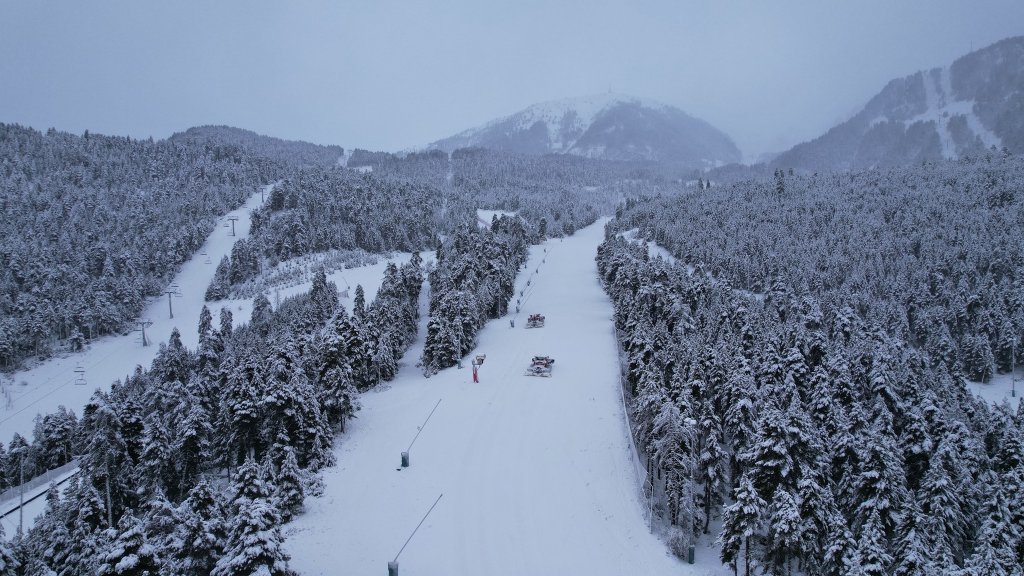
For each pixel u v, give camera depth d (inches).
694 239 5738.2
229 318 4148.6
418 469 1861.5
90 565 1219.9
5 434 3452.3
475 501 1673.2
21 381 4094.5
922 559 1298.0
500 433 2097.7
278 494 1549.0
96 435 1660.9
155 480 1707.7
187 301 5580.7
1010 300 3688.5
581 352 3046.3
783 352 2491.4
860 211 6254.9
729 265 4906.5
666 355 2316.7
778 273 4416.8
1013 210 5477.4
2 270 5152.6
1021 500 1469.0
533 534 1528.1
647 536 1553.9
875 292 4143.7
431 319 3019.2
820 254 4904.0
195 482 1828.2
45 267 5231.3
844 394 2114.9
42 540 1362.0
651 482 1691.7
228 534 1184.8
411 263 4845.0
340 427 2198.6
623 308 3253.0
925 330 3526.1
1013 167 7632.9
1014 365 3432.6
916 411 1814.7
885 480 1471.5
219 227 7332.7
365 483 1780.3
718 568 1457.9
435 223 7677.2
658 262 3750.0
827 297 3828.7
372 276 5669.3
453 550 1453.0
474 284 3742.6
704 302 3693.4
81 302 4778.5
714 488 1656.0
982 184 6766.7
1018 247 4394.7
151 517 1270.9
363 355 2642.7
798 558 1493.6
